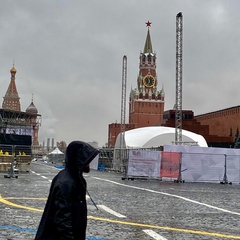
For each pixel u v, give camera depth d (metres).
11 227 9.41
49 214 3.67
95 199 16.03
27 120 88.88
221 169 30.69
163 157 30.44
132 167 30.48
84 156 3.74
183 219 11.50
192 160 30.47
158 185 25.78
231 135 107.50
